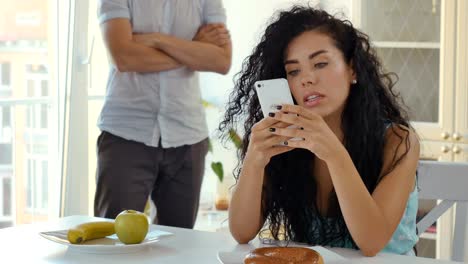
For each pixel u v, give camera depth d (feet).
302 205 5.56
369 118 5.46
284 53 5.32
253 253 4.33
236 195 5.37
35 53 11.27
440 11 10.57
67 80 10.52
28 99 11.43
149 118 8.59
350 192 4.88
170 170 8.77
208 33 9.00
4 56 11.43
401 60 10.94
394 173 5.28
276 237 5.75
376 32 11.05
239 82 5.94
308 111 4.84
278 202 5.62
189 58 8.68
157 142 8.60
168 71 8.64
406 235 5.56
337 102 5.18
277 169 5.59
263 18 13.34
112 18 8.54
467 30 10.33
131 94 8.54
